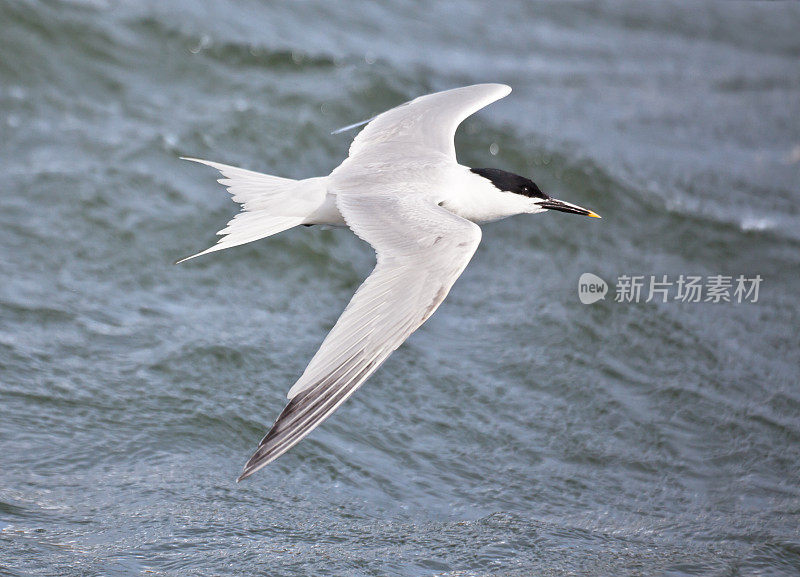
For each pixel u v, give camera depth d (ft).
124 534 28.73
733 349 43.55
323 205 25.49
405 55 64.03
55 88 50.34
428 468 34.12
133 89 51.93
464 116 31.27
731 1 90.43
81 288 39.52
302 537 29.78
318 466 33.14
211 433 33.81
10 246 40.60
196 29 56.59
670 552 31.30
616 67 73.00
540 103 63.21
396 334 19.80
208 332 38.55
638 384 40.37
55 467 31.01
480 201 28.07
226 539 29.17
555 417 37.73
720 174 59.16
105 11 55.42
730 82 74.84
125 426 33.35
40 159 45.55
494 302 44.14
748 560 31.24
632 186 54.70
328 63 57.82
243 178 26.45
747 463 36.70
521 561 29.89
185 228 43.96
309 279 43.21
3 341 35.73
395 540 30.25
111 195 44.39
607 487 34.50
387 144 29.12
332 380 18.90
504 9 77.61
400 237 21.65
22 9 52.39
